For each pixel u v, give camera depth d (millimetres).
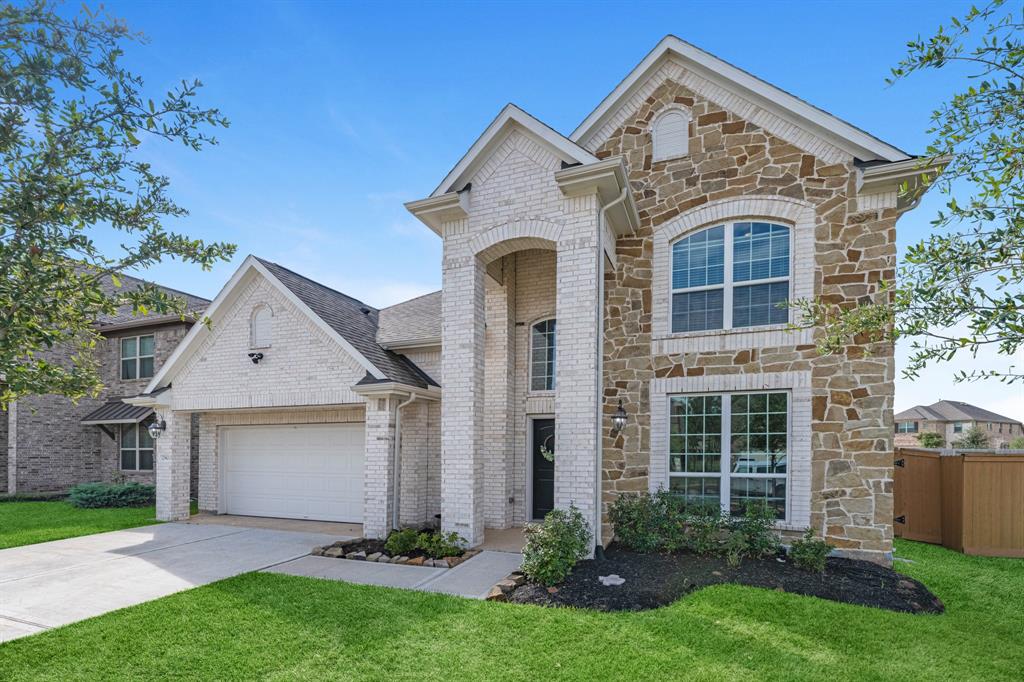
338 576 8055
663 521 9109
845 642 5633
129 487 16547
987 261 3932
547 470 12039
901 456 11797
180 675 4949
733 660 5219
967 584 7969
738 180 10039
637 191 10727
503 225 9797
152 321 18797
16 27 3527
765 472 9500
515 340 12336
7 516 14094
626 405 10359
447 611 6430
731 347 9797
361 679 4871
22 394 4328
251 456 14305
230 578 7816
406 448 12375
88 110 3807
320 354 12156
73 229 4066
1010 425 54781
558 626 5961
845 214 9289
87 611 6574
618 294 10633
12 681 4820
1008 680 4945
